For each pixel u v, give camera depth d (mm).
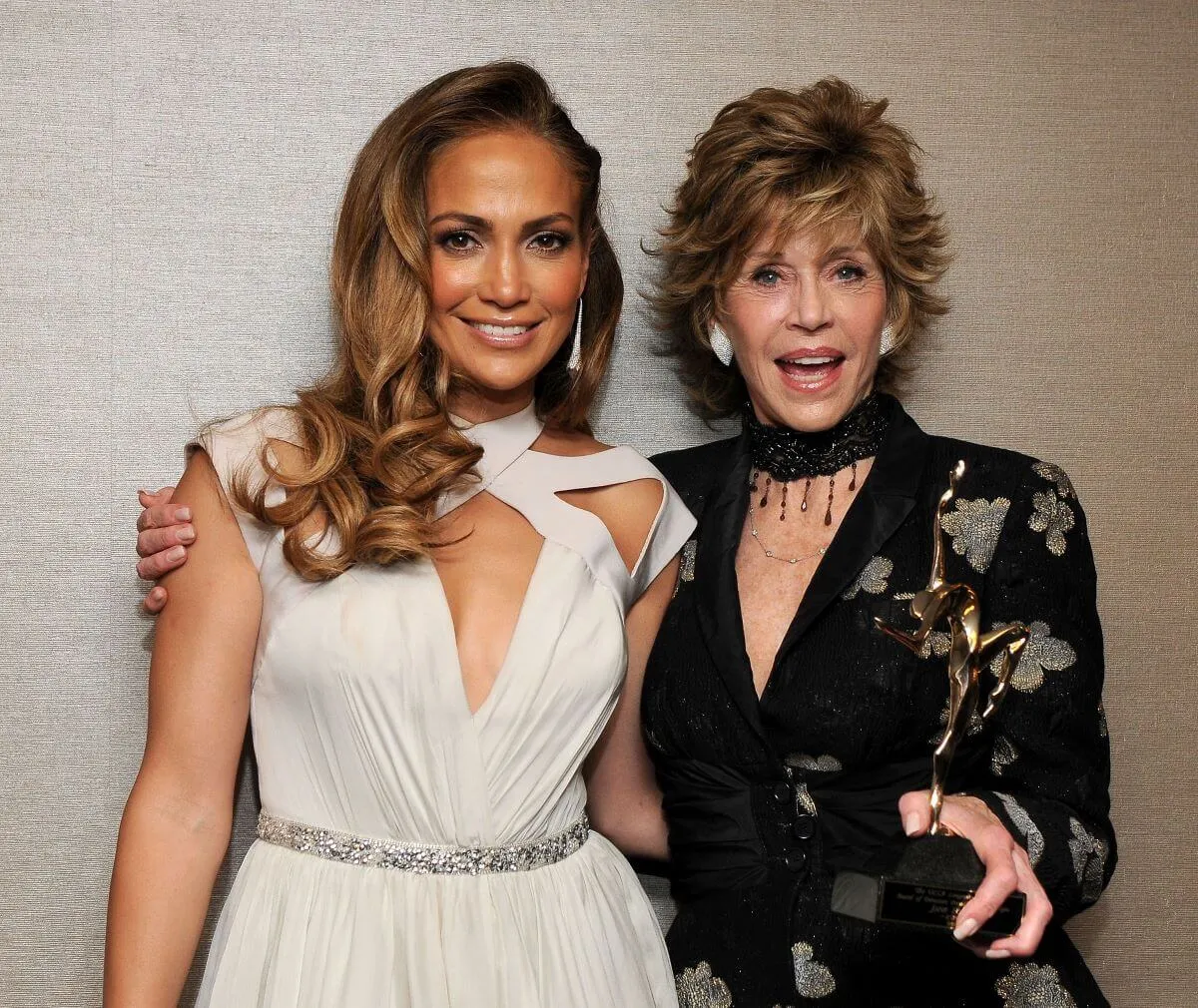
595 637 1587
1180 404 2160
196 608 1532
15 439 1941
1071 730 1568
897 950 1555
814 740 1588
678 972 1643
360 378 1656
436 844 1496
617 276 1813
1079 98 2131
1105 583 2148
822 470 1744
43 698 1951
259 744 1553
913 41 2098
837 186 1642
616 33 2039
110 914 1491
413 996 1441
